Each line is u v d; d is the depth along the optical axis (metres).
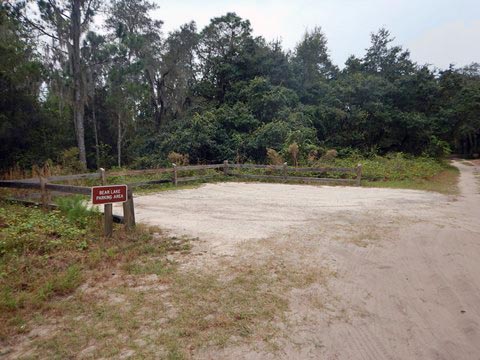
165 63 27.20
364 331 3.05
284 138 18.28
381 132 25.28
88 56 21.92
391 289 3.87
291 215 7.37
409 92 25.62
